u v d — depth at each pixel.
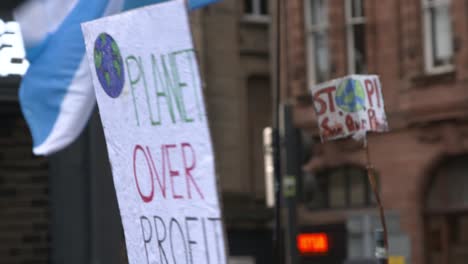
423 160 44.66
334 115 11.18
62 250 14.90
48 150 11.95
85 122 12.09
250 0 48.34
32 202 14.97
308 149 21.91
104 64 7.71
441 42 44.66
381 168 45.97
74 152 14.89
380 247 13.19
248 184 47.38
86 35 7.79
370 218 29.47
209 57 46.47
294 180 21.91
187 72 7.04
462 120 43.62
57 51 11.90
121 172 7.77
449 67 44.34
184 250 7.23
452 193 44.25
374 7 46.59
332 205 46.94
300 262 22.08
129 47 7.46
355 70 47.09
